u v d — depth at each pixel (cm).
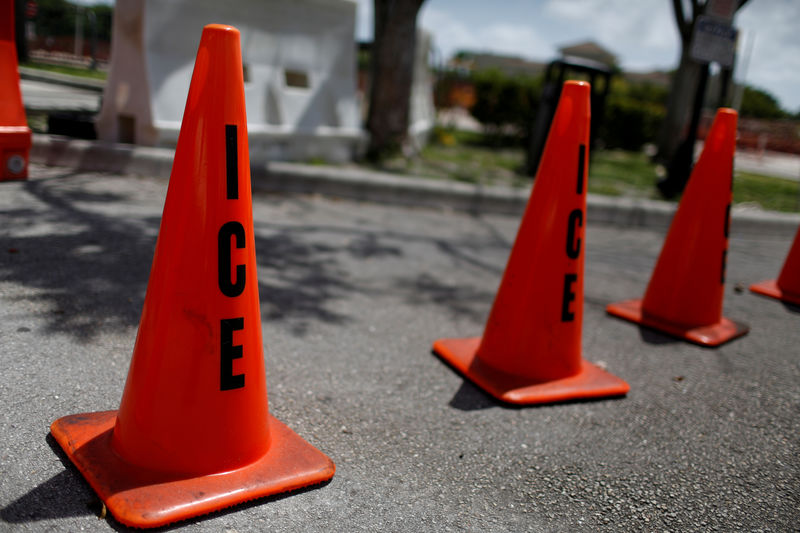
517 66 8169
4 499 165
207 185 171
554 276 278
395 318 355
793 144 2886
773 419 281
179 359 174
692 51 813
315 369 275
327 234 509
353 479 198
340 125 764
